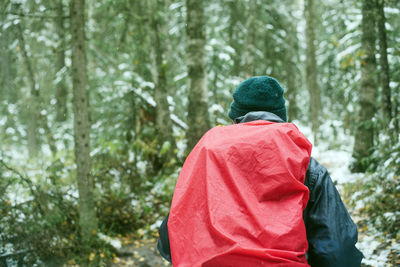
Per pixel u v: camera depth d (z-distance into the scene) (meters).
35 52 9.24
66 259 4.66
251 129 1.19
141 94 8.41
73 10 5.00
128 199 6.21
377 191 5.45
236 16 15.26
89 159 5.18
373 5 6.71
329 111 18.14
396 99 6.98
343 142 12.10
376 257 4.01
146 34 8.57
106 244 5.20
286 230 1.01
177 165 7.95
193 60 7.40
